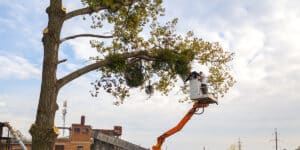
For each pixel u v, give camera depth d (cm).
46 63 1057
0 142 2067
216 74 1259
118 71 1184
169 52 1188
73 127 4997
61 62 1079
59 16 1085
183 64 1205
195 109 1290
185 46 1244
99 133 4603
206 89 1248
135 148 3712
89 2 1117
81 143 4928
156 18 1250
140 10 1220
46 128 1009
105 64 1152
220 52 1257
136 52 1198
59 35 1086
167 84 1262
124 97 1310
